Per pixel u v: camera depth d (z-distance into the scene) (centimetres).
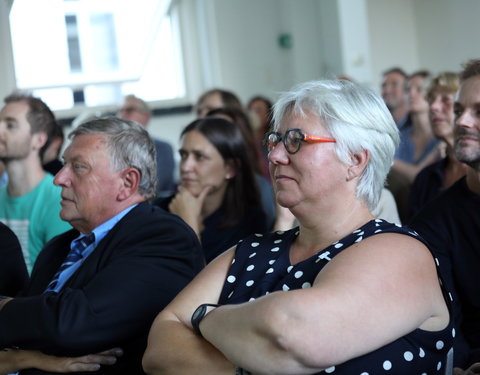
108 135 185
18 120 263
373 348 116
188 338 136
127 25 575
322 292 115
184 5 615
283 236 148
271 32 638
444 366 133
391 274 120
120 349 167
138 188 187
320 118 132
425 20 675
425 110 393
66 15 556
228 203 269
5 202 270
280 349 113
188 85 619
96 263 174
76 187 184
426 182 273
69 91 571
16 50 545
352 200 136
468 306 190
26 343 162
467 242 190
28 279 219
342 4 604
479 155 189
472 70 195
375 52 674
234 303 139
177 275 174
